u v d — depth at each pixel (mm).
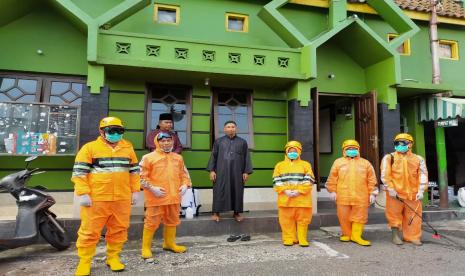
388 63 7789
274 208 7371
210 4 7766
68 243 5113
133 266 4246
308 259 4566
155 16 7434
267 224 6297
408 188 5449
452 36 9477
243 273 3998
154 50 6398
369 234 6102
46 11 6738
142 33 6918
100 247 5160
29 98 6512
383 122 7777
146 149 6848
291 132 7324
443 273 4020
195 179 7090
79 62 6777
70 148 6160
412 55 9102
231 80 7137
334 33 7242
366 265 4316
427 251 5000
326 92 8320
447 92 8281
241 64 6855
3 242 4352
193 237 5848
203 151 7203
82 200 3816
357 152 5559
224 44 6773
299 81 7168
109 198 3969
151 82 7082
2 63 6430
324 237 5930
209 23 7719
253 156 7434
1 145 5922
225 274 3961
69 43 6773
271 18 7301
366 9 8422
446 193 8070
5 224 5387
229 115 7504
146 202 4648
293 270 4113
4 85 6469
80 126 5973
